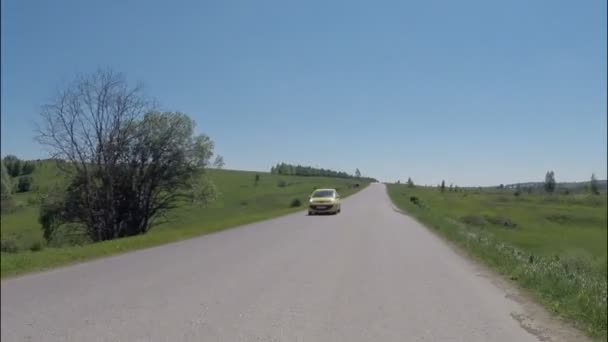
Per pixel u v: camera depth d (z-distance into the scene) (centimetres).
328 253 1408
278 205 6975
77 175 3556
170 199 4031
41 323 677
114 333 629
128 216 3775
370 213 3409
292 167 18262
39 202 3619
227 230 2228
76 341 599
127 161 3697
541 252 3184
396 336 616
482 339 606
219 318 698
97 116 3497
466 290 899
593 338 611
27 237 4341
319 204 3341
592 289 811
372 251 1454
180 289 903
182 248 1570
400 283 962
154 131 3759
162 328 649
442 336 617
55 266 1216
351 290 893
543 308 763
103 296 848
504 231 4744
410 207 3925
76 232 3797
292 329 645
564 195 10719
